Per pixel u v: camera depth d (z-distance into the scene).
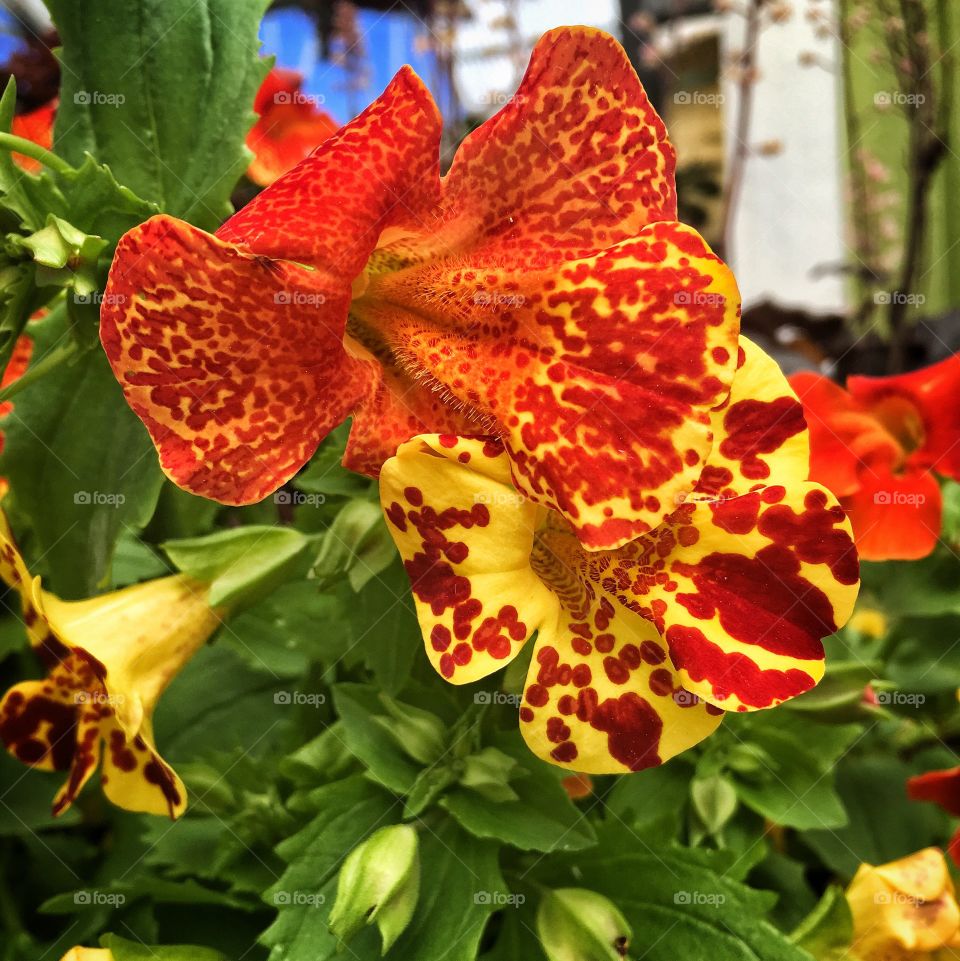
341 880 0.10
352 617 0.10
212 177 0.11
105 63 0.11
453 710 0.11
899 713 0.15
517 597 0.08
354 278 0.08
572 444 0.08
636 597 0.09
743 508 0.09
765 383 0.09
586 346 0.08
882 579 0.16
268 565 0.11
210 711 0.14
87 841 0.14
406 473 0.08
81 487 0.11
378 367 0.09
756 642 0.08
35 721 0.11
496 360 0.09
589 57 0.08
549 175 0.09
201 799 0.12
